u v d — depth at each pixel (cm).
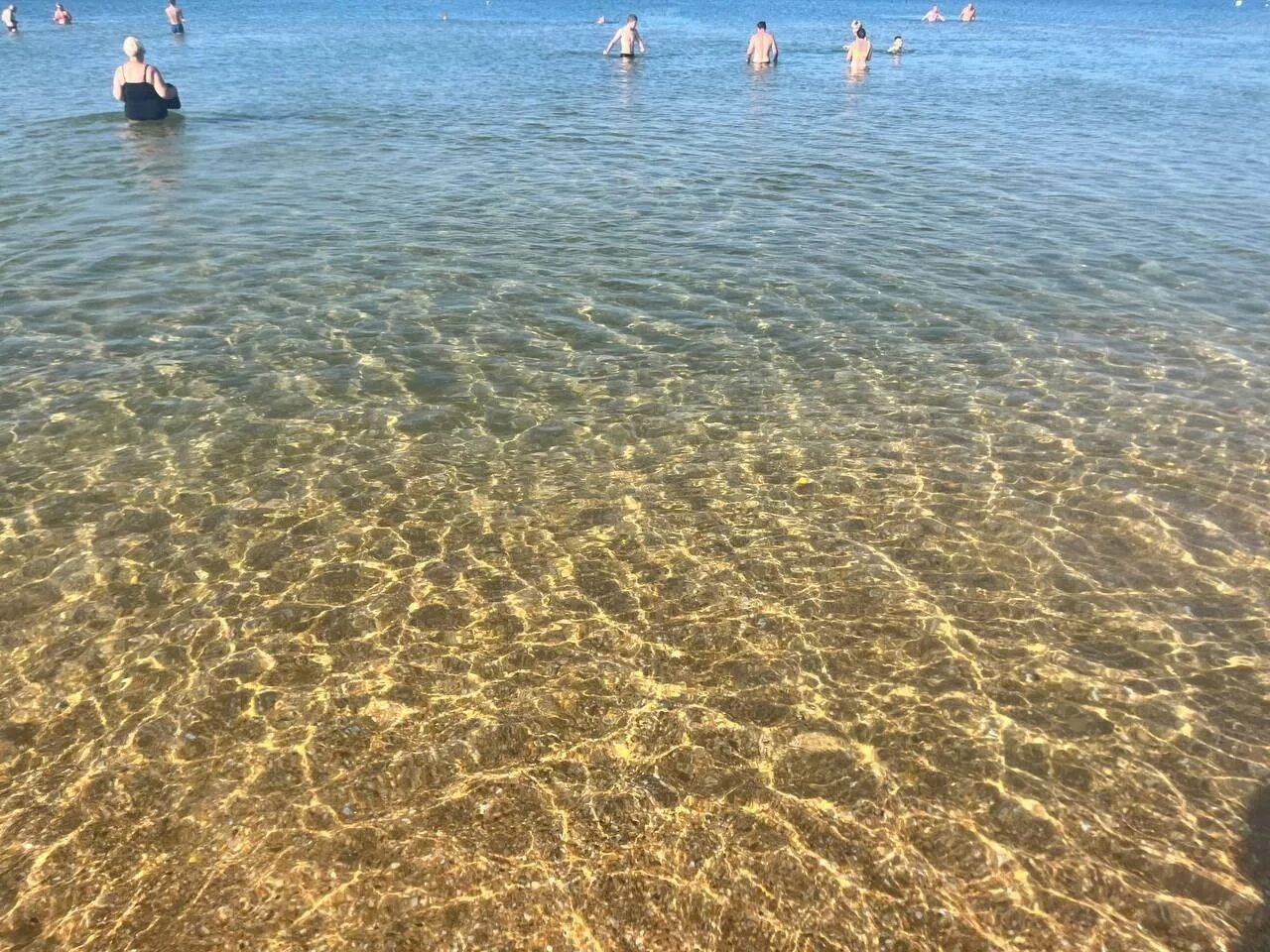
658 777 288
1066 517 420
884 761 295
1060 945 240
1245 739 305
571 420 498
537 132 1219
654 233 808
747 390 536
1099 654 341
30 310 611
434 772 288
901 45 2209
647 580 378
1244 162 1115
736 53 2205
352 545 394
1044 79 1820
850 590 373
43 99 1348
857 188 969
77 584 365
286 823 270
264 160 1027
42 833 265
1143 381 549
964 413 511
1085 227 844
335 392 521
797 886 255
